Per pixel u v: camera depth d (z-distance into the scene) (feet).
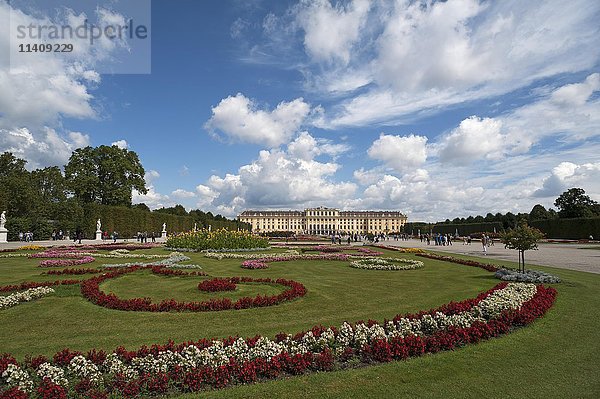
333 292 52.85
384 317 39.63
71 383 22.61
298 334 29.89
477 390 22.63
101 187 238.68
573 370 25.58
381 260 92.58
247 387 22.91
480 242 249.96
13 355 28.60
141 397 21.75
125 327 35.63
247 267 78.48
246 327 35.86
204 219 371.56
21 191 193.16
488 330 32.04
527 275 62.23
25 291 46.42
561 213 329.52
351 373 24.89
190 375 23.02
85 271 66.49
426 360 27.17
